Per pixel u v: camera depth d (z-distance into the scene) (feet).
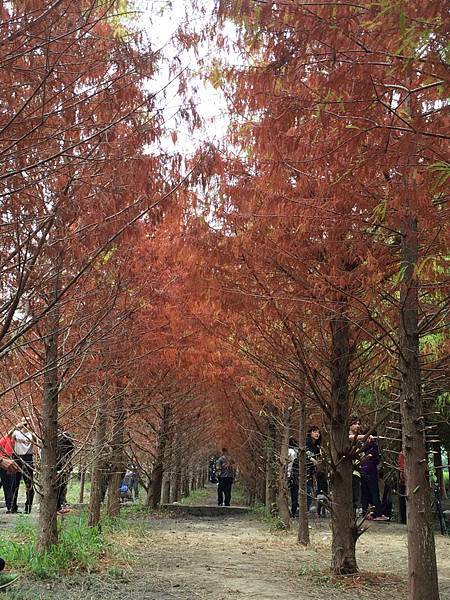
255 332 22.15
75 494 79.56
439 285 15.71
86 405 29.58
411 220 13.99
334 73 10.16
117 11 13.26
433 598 15.53
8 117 11.54
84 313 20.30
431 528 15.93
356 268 16.92
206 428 62.34
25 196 11.61
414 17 8.70
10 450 26.27
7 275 12.94
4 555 23.63
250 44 11.51
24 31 10.89
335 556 23.30
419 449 16.20
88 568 22.76
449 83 9.32
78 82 12.35
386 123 11.07
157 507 51.13
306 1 10.06
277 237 16.76
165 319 24.84
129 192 12.37
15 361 22.67
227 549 30.55
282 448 39.75
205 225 17.25
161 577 22.63
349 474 23.53
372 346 21.26
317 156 12.46
